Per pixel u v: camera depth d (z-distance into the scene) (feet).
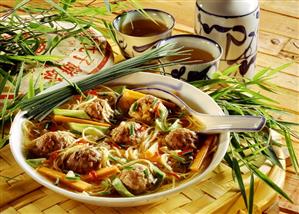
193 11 3.33
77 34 2.70
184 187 1.88
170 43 2.54
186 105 2.27
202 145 2.13
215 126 2.12
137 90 2.40
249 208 1.96
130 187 1.93
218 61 2.52
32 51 2.56
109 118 2.29
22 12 3.25
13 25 2.63
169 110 2.33
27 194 2.06
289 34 3.10
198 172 2.03
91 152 2.05
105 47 2.73
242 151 2.21
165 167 2.06
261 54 2.94
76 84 2.36
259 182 2.10
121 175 1.97
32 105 2.26
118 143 2.18
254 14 2.63
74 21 2.66
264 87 2.50
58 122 2.27
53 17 2.72
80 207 2.00
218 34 2.66
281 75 2.78
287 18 3.25
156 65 2.45
